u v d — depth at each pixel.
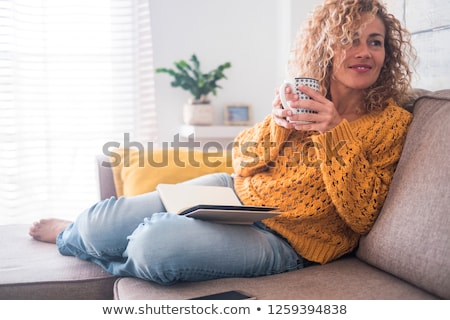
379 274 1.22
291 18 2.75
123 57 2.99
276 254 1.29
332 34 1.35
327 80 1.43
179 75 2.93
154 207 1.41
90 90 2.96
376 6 1.36
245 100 3.19
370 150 1.31
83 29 2.94
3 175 2.80
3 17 2.76
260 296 1.07
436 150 1.13
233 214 1.18
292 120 1.24
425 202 1.10
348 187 1.24
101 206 1.40
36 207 2.89
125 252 1.28
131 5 2.97
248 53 3.17
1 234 1.74
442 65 1.56
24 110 2.85
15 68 2.80
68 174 2.95
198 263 1.16
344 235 1.37
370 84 1.37
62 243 1.48
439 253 1.03
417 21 1.67
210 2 3.12
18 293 1.24
